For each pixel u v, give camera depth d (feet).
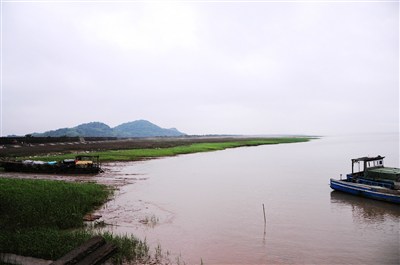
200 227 67.21
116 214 76.74
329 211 81.51
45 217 61.87
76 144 372.38
